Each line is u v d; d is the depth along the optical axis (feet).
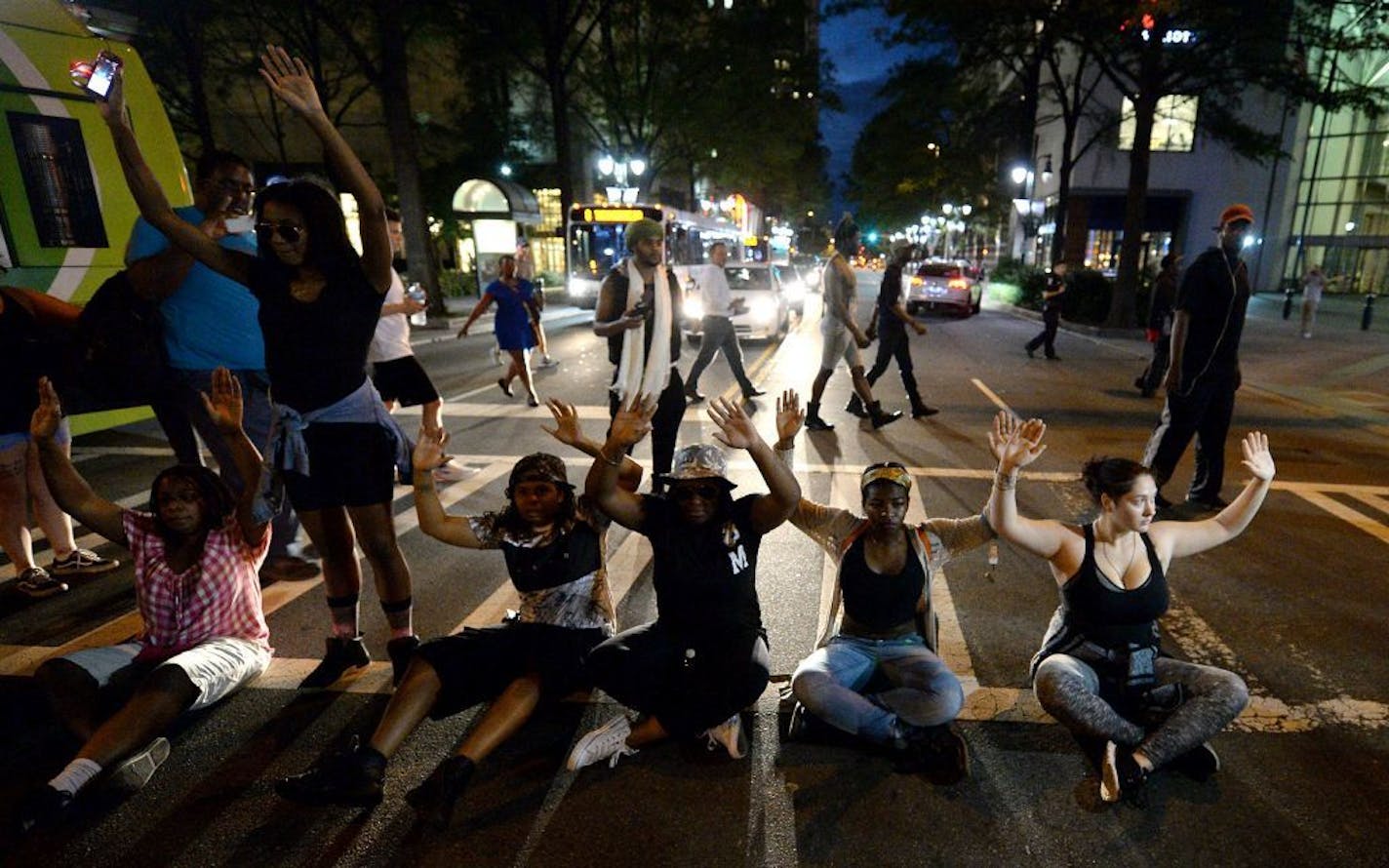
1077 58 102.37
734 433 8.95
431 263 64.54
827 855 8.05
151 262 12.60
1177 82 57.72
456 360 45.62
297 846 8.19
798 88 109.19
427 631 12.84
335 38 76.69
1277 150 63.21
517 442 25.46
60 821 8.30
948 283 78.28
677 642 9.43
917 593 9.62
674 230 76.79
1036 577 14.85
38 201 22.48
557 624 9.50
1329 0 52.13
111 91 8.84
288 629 12.85
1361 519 18.19
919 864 7.94
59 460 9.85
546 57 77.92
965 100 86.22
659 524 9.45
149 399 14.30
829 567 15.31
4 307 13.07
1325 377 38.01
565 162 79.92
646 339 16.21
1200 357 17.80
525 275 36.96
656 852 8.09
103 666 9.45
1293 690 11.07
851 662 9.66
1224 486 20.93
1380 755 9.65
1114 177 102.83
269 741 9.92
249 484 10.28
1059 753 9.66
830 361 26.09
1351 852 8.09
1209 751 9.00
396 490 20.35
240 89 96.94
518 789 9.03
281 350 9.77
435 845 8.19
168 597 9.96
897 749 9.12
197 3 63.36
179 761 9.51
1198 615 13.29
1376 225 100.73
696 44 98.07
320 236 9.44
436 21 75.66
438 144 99.81
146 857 8.03
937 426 27.66
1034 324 71.92
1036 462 23.08
